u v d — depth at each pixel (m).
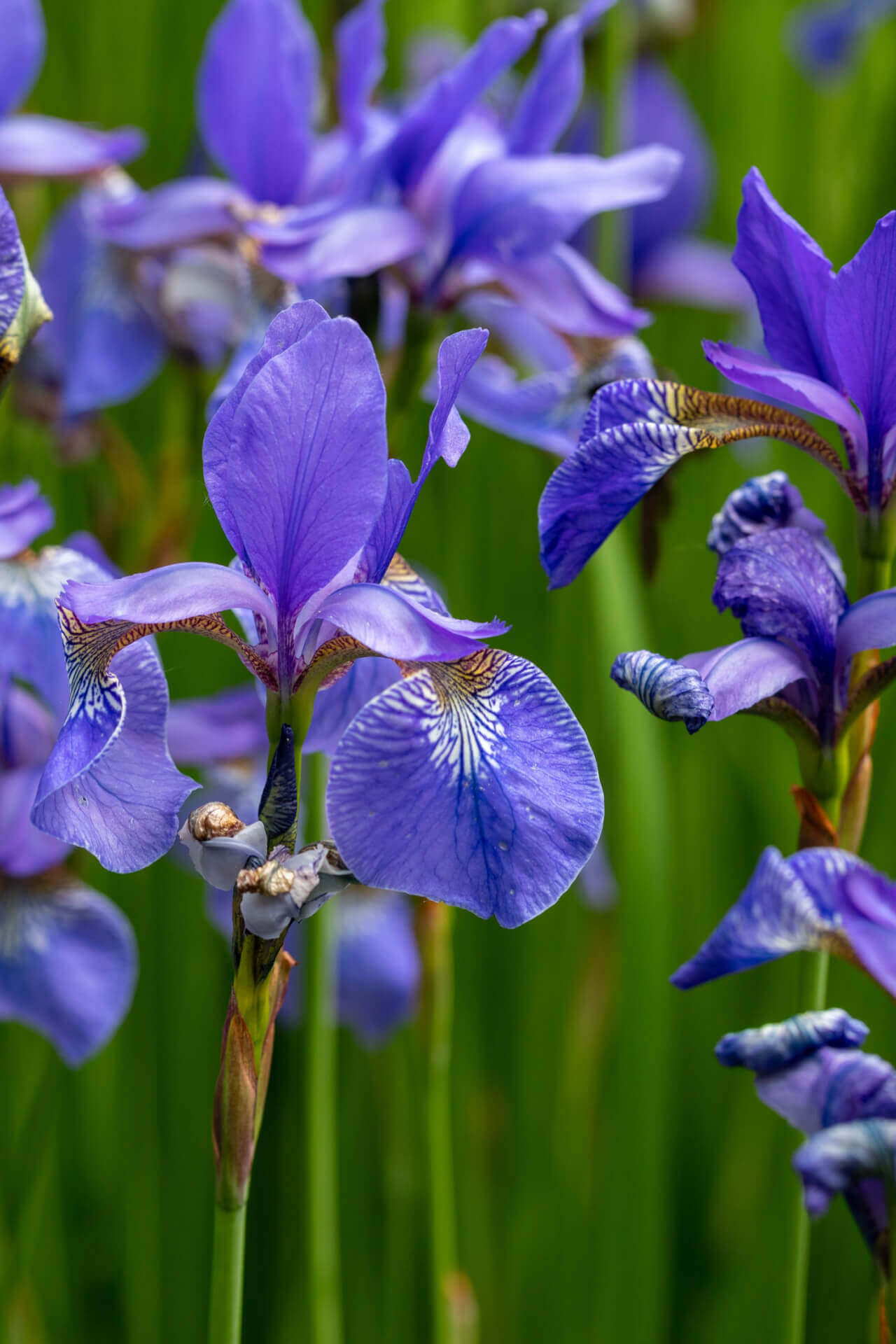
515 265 0.77
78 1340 0.97
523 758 0.61
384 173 0.77
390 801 0.61
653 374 0.79
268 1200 0.94
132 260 0.90
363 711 0.61
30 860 0.75
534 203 0.76
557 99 0.78
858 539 0.66
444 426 0.62
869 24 1.37
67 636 0.62
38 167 0.87
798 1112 0.63
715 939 0.63
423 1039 0.78
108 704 0.62
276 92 0.82
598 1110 0.97
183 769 0.93
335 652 0.63
